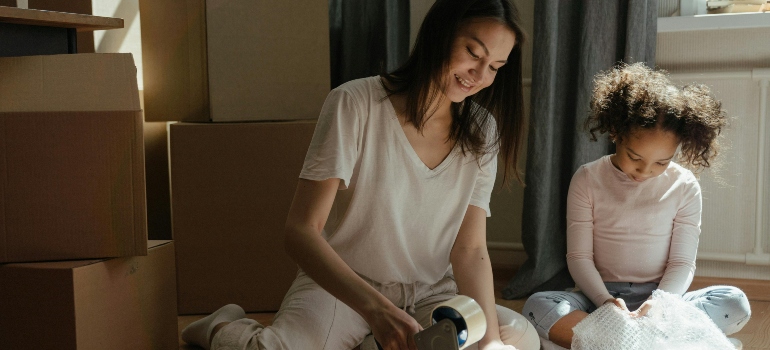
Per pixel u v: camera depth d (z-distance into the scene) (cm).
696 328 140
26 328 129
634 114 152
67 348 127
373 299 105
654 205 164
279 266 193
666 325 141
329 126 123
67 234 132
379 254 131
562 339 148
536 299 155
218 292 194
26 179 131
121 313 138
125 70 138
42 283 127
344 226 131
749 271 213
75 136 131
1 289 130
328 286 109
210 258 193
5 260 131
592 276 161
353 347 132
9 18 134
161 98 198
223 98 194
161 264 151
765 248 210
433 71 120
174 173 191
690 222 165
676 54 211
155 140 217
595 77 200
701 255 213
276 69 196
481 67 118
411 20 231
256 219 192
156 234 218
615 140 161
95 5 190
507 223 233
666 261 166
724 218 212
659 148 152
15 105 130
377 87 129
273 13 194
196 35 194
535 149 208
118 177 133
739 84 206
